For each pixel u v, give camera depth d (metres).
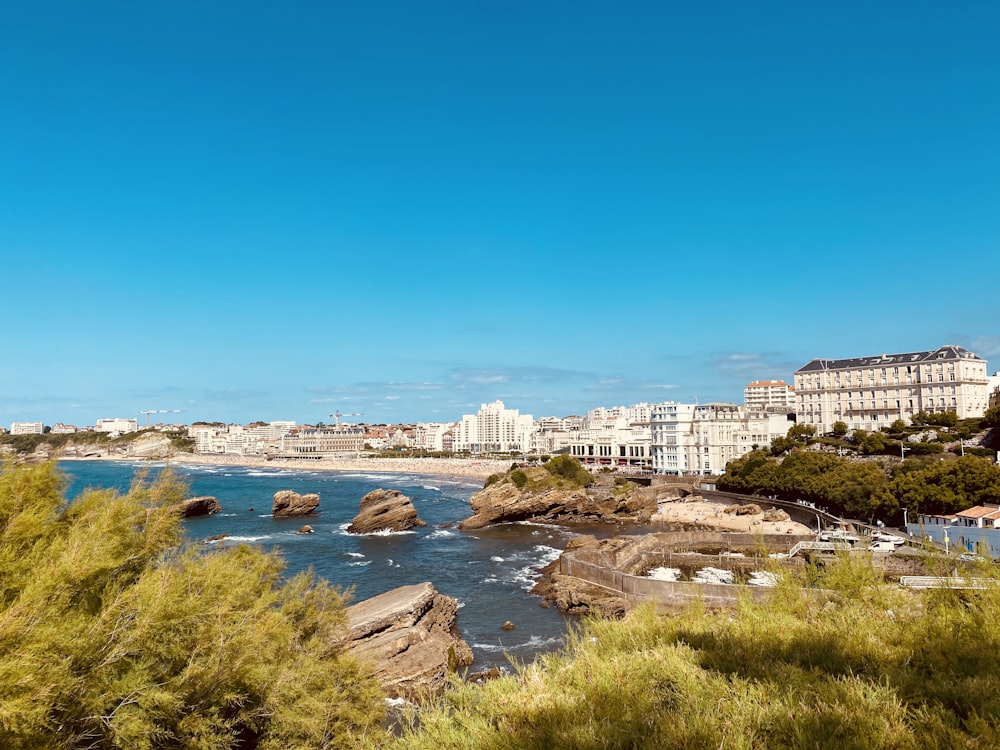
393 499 119.25
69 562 11.39
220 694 15.51
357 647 40.78
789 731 8.59
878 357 193.50
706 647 12.41
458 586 72.56
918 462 109.69
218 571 16.92
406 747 10.39
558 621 58.47
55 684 9.95
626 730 8.86
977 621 11.74
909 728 8.64
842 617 13.76
